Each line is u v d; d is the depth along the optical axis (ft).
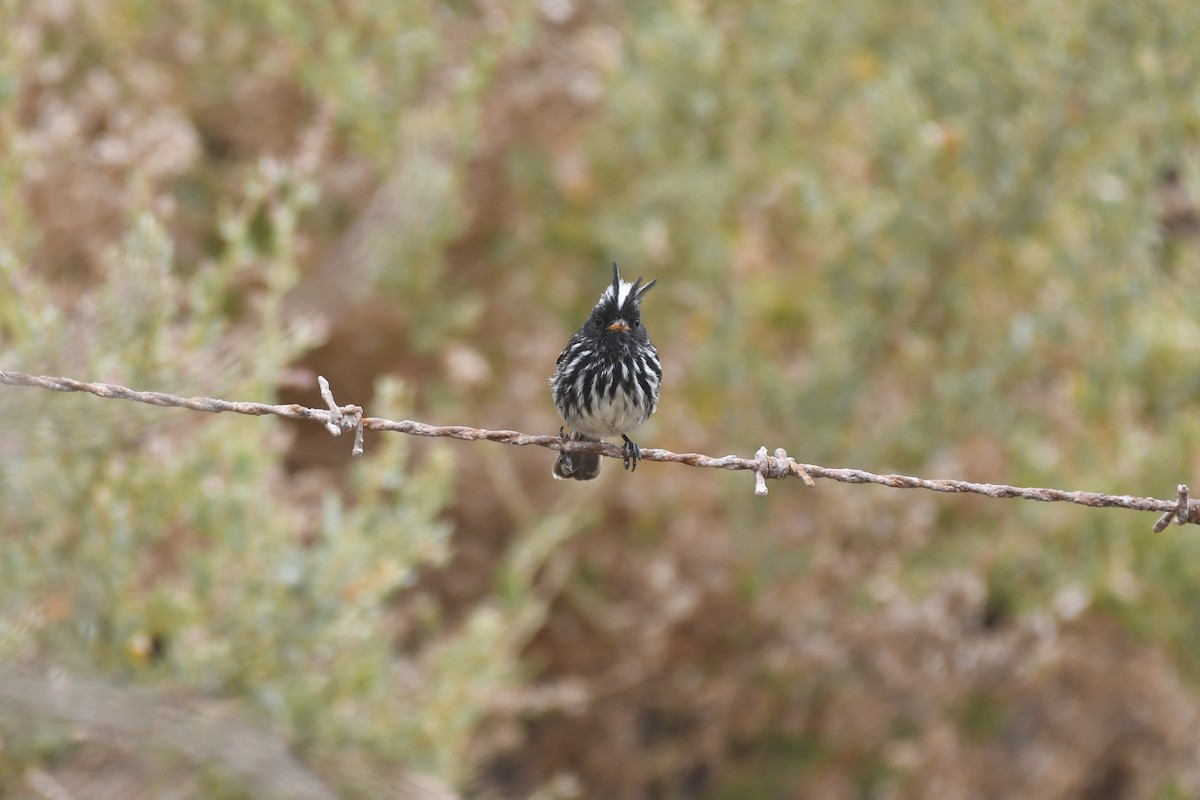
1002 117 63.77
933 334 66.13
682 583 65.26
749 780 69.87
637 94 66.39
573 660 67.36
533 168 69.26
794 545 65.16
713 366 65.67
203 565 45.57
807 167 66.95
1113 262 63.77
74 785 40.96
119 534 43.75
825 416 65.16
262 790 39.42
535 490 66.39
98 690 34.40
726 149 68.85
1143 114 62.54
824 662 65.72
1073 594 65.62
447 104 63.36
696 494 65.62
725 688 67.15
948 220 64.28
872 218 65.46
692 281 68.54
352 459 65.87
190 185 66.03
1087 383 65.16
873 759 69.21
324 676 46.91
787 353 70.23
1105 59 63.05
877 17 70.69
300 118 66.59
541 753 68.69
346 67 61.87
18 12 54.49
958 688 66.49
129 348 39.81
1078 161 63.31
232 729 36.96
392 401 47.09
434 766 48.91
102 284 47.16
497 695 57.57
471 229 69.31
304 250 58.80
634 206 68.90
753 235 70.23
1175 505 29.04
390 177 55.21
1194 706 70.44
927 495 65.31
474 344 69.82
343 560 45.50
